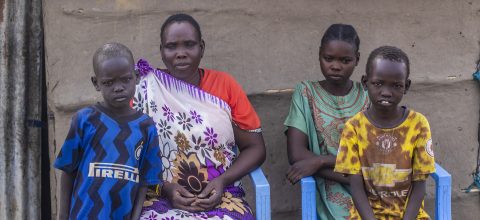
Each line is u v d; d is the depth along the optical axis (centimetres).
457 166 400
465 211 406
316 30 378
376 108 294
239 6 368
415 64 388
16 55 359
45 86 373
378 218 300
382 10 382
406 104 390
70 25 352
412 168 300
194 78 336
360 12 380
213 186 319
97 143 284
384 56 285
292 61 379
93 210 284
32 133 366
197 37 326
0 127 362
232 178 327
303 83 353
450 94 393
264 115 380
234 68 373
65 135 360
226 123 332
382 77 283
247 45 373
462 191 403
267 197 319
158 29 362
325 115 344
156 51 365
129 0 357
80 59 356
